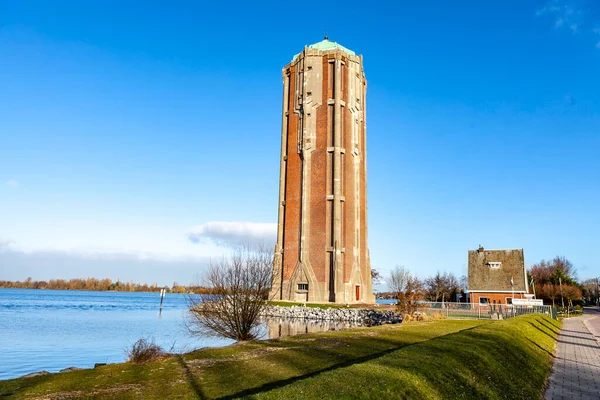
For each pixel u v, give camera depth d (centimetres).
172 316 6303
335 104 7281
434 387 1042
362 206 7694
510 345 1870
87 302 11238
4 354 2759
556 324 4200
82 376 1403
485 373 1339
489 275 8200
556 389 1517
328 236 6912
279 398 804
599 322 5462
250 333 2870
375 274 9788
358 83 7831
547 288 10900
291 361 1645
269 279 2928
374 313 5250
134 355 1773
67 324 4844
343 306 6072
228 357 1752
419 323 3522
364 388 891
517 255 8206
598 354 2373
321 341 2250
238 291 2762
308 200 7194
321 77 7500
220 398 1121
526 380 1515
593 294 17188
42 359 2575
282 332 3791
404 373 1042
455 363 1278
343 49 7825
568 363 2055
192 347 2848
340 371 1020
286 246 7306
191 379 1346
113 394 1170
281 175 7744
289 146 7656
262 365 1567
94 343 3269
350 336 2492
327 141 7219
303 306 6009
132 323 4991
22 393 1181
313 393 836
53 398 1130
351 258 7150
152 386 1259
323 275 6794
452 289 11069
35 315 6203
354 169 7588
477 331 2038
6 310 7225
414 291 5581
